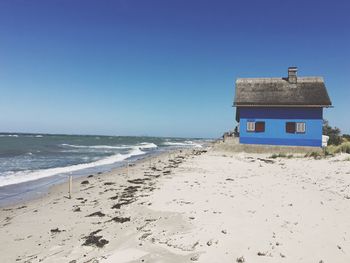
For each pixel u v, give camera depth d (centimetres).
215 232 703
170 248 629
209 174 1648
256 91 2784
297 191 1125
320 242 643
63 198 1235
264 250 605
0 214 1027
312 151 2498
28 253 662
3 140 7550
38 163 2781
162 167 2250
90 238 713
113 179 1694
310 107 2570
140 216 870
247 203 954
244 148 2706
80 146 6341
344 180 1308
